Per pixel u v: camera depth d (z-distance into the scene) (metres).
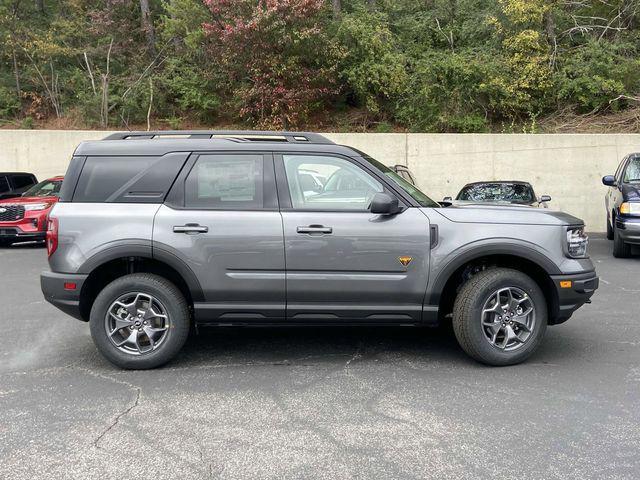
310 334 6.20
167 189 5.05
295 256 4.92
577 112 18.22
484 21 18.81
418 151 17.16
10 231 12.84
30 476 3.25
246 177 5.06
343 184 5.09
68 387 4.67
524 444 3.59
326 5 18.55
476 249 4.91
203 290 4.96
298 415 4.07
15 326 6.55
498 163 16.81
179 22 19.83
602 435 3.71
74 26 21.80
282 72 17.58
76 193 5.07
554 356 5.35
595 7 19.48
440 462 3.37
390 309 4.97
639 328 6.27
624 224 10.47
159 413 4.13
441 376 4.85
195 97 19.84
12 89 21.39
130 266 5.28
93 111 20.06
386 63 18.19
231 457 3.46
